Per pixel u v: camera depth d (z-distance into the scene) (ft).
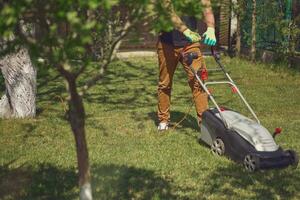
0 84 39.45
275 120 29.63
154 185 19.35
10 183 19.62
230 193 18.78
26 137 25.88
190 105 33.24
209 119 23.68
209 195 18.53
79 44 9.58
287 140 25.67
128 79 42.75
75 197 18.22
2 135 26.13
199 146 24.50
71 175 20.42
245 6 51.34
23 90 28.91
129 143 24.90
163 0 10.41
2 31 9.07
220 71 45.88
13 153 23.24
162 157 22.70
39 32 11.07
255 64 48.70
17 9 9.00
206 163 21.93
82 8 9.94
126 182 19.60
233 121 22.81
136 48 55.88
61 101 34.12
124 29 10.91
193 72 24.25
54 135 26.27
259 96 35.99
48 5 9.63
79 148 12.68
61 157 22.66
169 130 27.37
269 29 49.49
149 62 51.34
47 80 42.01
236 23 54.19
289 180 20.16
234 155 22.04
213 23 23.38
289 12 46.83
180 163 21.90
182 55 25.02
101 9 11.23
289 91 37.86
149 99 35.35
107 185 19.21
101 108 32.37
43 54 10.52
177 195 18.42
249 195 18.63
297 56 46.34
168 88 26.86
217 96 35.78
